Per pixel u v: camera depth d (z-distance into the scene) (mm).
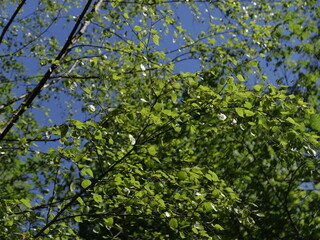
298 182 8461
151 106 4133
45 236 4715
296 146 4395
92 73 8250
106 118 4359
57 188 4363
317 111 8211
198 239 4492
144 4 6910
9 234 4238
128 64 7000
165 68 5059
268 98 3979
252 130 4184
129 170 4352
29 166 8531
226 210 4312
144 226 6797
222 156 8266
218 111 3990
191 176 4230
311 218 8055
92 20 6133
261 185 8320
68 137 4293
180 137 7750
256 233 7766
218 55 7781
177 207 4641
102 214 4480
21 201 4109
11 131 8203
